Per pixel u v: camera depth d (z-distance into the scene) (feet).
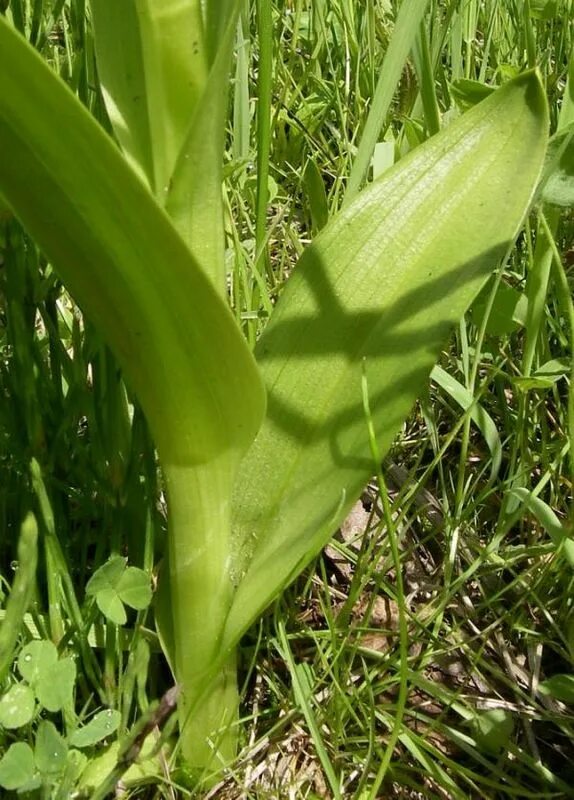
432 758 0.65
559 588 0.73
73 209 0.42
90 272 0.45
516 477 0.75
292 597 0.71
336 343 0.60
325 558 0.80
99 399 0.63
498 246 0.59
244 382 0.49
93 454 0.65
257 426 0.52
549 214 0.74
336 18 1.29
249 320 0.79
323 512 0.57
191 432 0.50
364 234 0.62
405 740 0.62
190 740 0.60
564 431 0.78
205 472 0.52
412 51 0.80
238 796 0.61
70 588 0.57
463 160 0.62
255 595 0.56
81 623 0.58
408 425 0.88
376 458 0.54
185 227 0.50
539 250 0.73
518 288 0.94
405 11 0.70
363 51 1.20
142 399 0.50
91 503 0.67
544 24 1.18
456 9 1.07
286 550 0.57
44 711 0.59
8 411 0.64
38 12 0.66
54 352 0.67
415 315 0.59
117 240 0.43
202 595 0.55
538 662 0.70
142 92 0.50
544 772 0.63
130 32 0.49
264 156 0.69
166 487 0.54
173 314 0.45
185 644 0.57
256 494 0.59
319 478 0.58
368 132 0.72
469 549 0.77
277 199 1.08
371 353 0.60
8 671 0.56
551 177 0.69
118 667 0.62
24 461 0.64
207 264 0.52
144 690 0.58
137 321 0.46
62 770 0.51
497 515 0.82
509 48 1.22
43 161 0.41
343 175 1.02
